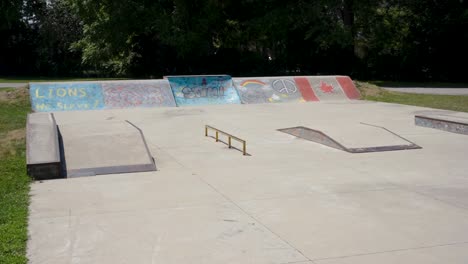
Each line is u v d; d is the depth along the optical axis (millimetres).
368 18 30672
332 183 7473
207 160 9242
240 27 33969
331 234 5270
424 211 6074
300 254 4730
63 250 4836
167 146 10695
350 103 19422
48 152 8141
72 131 9898
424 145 10625
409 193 6902
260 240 5102
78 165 8328
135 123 14234
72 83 18625
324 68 34188
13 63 46031
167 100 18859
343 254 4727
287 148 10406
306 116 15633
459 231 5359
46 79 38094
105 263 4531
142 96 18781
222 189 7145
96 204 6395
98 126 10328
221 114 16297
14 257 4547
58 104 17500
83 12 30719
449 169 8391
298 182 7547
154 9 29703
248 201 6527
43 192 6992
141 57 34656
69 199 6633
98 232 5348
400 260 4578
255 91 20406
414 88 25875
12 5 43125
